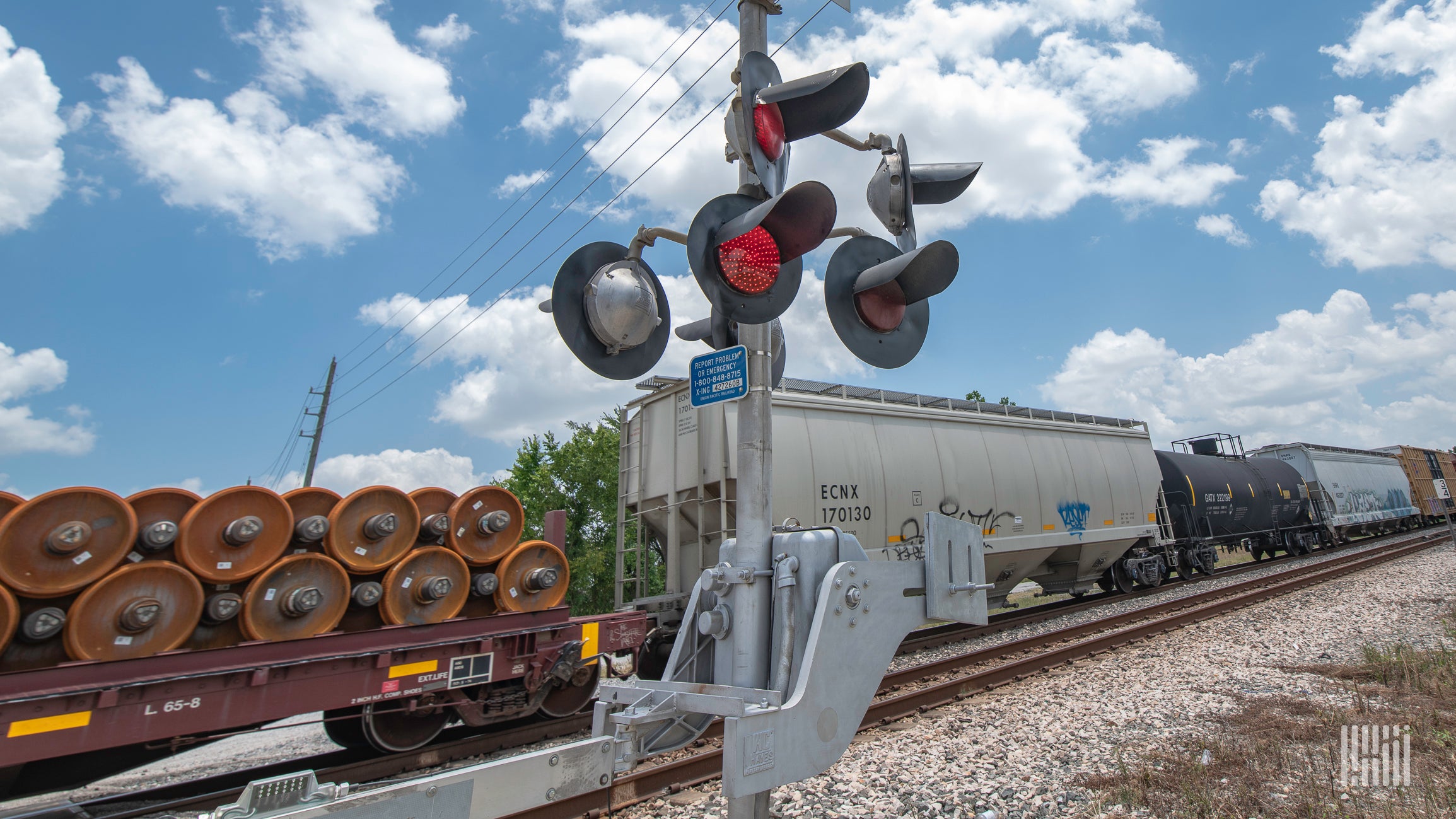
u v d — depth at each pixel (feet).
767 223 8.05
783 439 32.12
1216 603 36.94
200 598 16.11
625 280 7.96
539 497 55.98
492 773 5.16
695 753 17.75
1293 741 16.51
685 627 8.17
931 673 26.63
